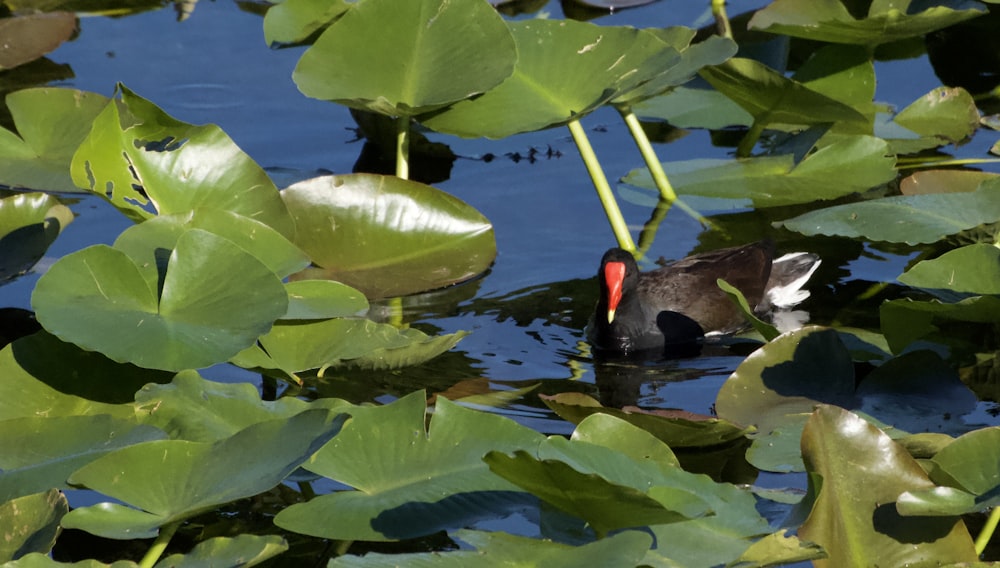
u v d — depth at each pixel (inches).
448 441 313.1
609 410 336.5
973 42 628.7
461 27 471.8
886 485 283.3
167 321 343.9
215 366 398.3
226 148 418.6
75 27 627.5
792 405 351.6
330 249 448.1
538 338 426.0
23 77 575.8
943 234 414.0
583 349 423.5
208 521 317.1
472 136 461.4
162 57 601.9
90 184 397.1
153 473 289.9
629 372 412.8
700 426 331.9
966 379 380.5
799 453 323.9
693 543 281.1
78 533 312.8
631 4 642.8
